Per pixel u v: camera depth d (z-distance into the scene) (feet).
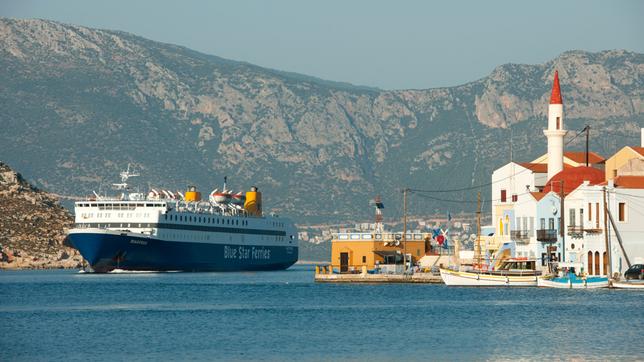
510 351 576.20
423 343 610.24
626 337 623.77
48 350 586.45
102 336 646.33
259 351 582.35
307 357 562.25
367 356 564.30
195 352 578.25
